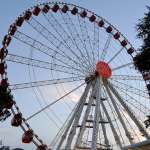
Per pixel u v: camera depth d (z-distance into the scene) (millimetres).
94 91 63594
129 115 65000
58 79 63438
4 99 40875
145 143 37656
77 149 60219
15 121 57562
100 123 64250
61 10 70500
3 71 60812
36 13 67250
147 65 28922
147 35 28906
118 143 63281
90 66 65688
